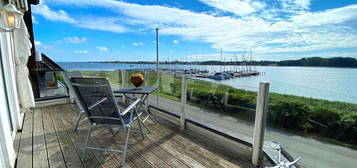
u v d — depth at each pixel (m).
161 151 1.93
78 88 1.73
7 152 1.54
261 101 1.63
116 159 1.78
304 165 1.61
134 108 2.13
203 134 2.31
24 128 2.54
